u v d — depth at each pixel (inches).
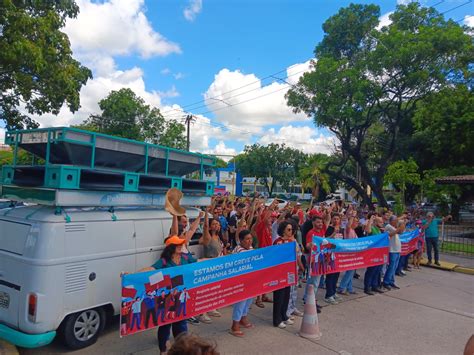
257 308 286.5
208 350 76.3
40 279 177.5
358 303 315.0
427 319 282.8
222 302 215.2
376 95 871.7
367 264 335.0
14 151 215.8
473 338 105.3
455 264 518.9
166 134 1296.8
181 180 252.4
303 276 368.5
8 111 529.7
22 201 199.2
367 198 1050.1
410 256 524.4
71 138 196.2
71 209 197.6
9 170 210.7
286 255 252.5
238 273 223.8
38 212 191.8
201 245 271.3
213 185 280.5
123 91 1259.2
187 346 75.8
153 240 232.2
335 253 304.0
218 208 352.8
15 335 177.9
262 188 3395.7
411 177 991.6
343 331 246.7
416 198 1771.7
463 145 957.8
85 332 198.1
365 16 1082.1
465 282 426.9
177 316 193.0
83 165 214.4
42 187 190.4
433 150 1105.4
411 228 530.3
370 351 216.8
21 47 391.9
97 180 202.4
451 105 946.1
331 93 901.2
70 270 187.5
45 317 177.0
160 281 186.5
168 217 247.3
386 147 1429.6
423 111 1011.3
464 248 636.7
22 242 187.9
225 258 217.3
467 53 847.1
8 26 394.3
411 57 822.5
